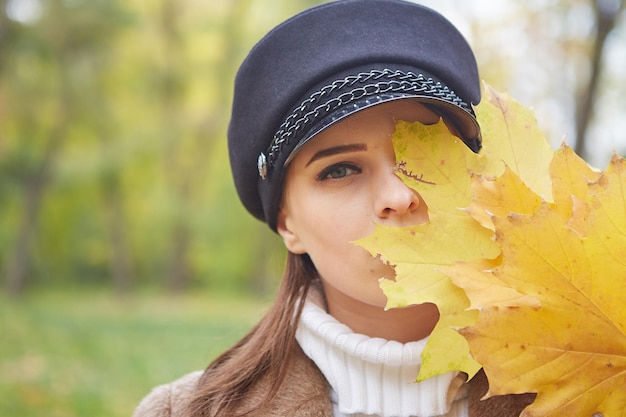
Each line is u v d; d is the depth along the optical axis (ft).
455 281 2.45
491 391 2.34
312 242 3.09
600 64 16.10
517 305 2.35
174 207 56.65
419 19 3.12
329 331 3.19
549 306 2.33
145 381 18.15
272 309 3.68
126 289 57.52
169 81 49.14
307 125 2.83
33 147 46.78
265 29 50.60
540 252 2.32
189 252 65.10
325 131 2.88
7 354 20.56
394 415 3.09
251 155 3.33
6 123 43.86
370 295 2.95
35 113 44.45
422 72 2.96
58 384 17.12
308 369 3.39
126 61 46.29
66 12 39.06
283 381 3.37
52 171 48.21
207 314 37.86
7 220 58.39
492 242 2.58
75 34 39.65
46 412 14.76
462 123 2.89
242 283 71.92
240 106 3.34
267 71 3.10
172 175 56.24
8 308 35.86
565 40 17.63
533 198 2.52
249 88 3.22
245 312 38.99
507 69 18.26
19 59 39.34
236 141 3.45
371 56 2.88
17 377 17.52
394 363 3.05
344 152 2.87
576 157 2.50
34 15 39.06
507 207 2.52
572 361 2.34
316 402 3.27
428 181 2.69
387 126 2.84
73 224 65.31
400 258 2.61
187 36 49.90
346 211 2.92
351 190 2.93
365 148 2.85
